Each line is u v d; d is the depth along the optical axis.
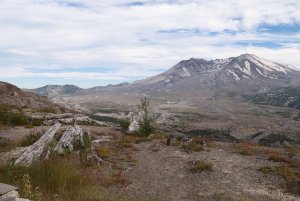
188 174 20.41
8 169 14.27
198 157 24.53
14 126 34.75
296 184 18.16
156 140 32.03
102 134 33.56
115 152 25.31
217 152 26.48
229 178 19.62
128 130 36.78
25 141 23.84
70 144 23.06
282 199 16.23
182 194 16.69
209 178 19.62
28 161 17.59
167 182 18.64
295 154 26.86
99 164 21.08
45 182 14.30
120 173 18.83
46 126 36.56
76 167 18.69
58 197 12.78
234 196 16.48
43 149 20.80
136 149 27.05
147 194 16.23
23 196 10.50
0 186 9.89
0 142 23.17
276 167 21.55
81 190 14.11
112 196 14.62
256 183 18.77
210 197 16.33
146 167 21.67
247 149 27.39
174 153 25.91
